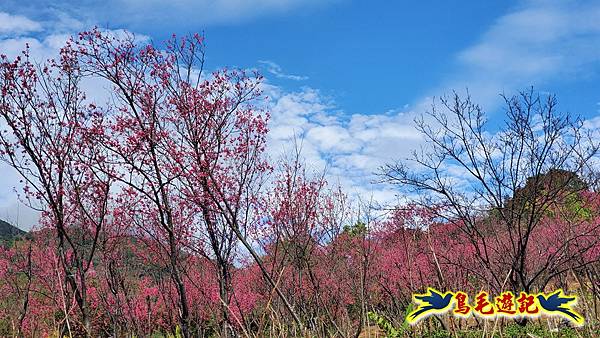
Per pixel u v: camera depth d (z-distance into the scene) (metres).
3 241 10.35
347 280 10.48
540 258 10.34
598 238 9.94
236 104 7.96
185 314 7.95
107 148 7.35
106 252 8.72
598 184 10.38
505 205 10.11
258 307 10.09
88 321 7.52
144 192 7.42
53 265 9.02
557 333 8.16
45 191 7.70
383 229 12.79
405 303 11.57
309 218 9.67
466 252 11.28
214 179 7.45
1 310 9.48
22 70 7.21
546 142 9.27
